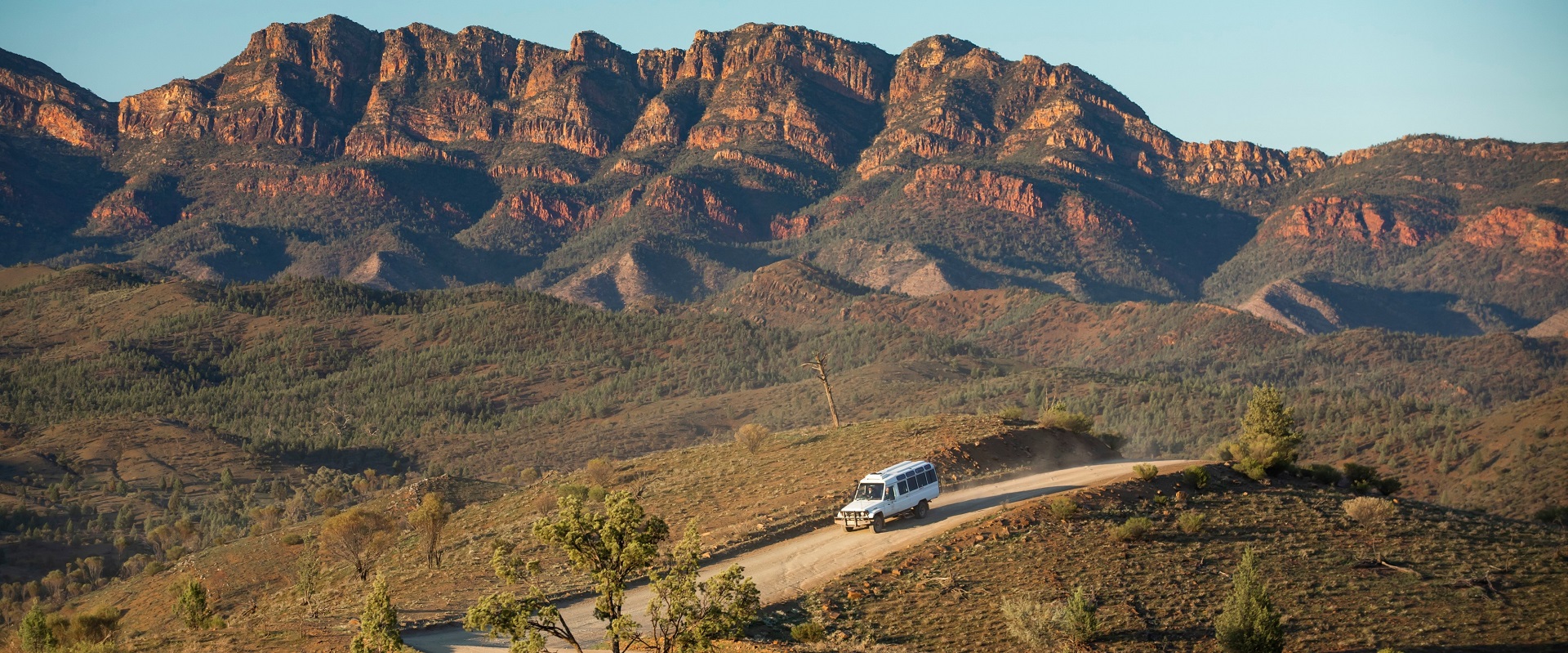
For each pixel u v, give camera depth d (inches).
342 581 2495.1
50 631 1870.1
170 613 2886.3
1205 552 1844.2
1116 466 2573.8
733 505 2428.6
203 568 3344.0
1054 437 2903.5
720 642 1471.5
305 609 1953.7
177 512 6884.8
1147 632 1523.1
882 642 1499.8
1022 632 1485.0
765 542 2031.3
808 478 2561.5
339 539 2623.0
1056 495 2124.8
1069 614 1503.4
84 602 3740.2
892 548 1900.8
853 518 2011.6
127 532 6461.6
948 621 1571.1
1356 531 1980.8
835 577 1753.2
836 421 3523.6
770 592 1711.4
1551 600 1651.1
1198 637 1514.5
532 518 2810.0
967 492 2333.9
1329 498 2220.7
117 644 1487.5
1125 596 1647.4
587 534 1087.0
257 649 1374.3
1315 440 7834.6
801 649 1437.0
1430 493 6382.9
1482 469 6294.3
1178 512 2052.2
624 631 1064.2
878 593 1679.4
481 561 2255.2
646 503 2640.3
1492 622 1567.4
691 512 2450.8
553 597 1775.3
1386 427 7672.2
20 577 5610.2
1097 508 2041.1
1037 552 1823.3
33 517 6663.4
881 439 2903.5
